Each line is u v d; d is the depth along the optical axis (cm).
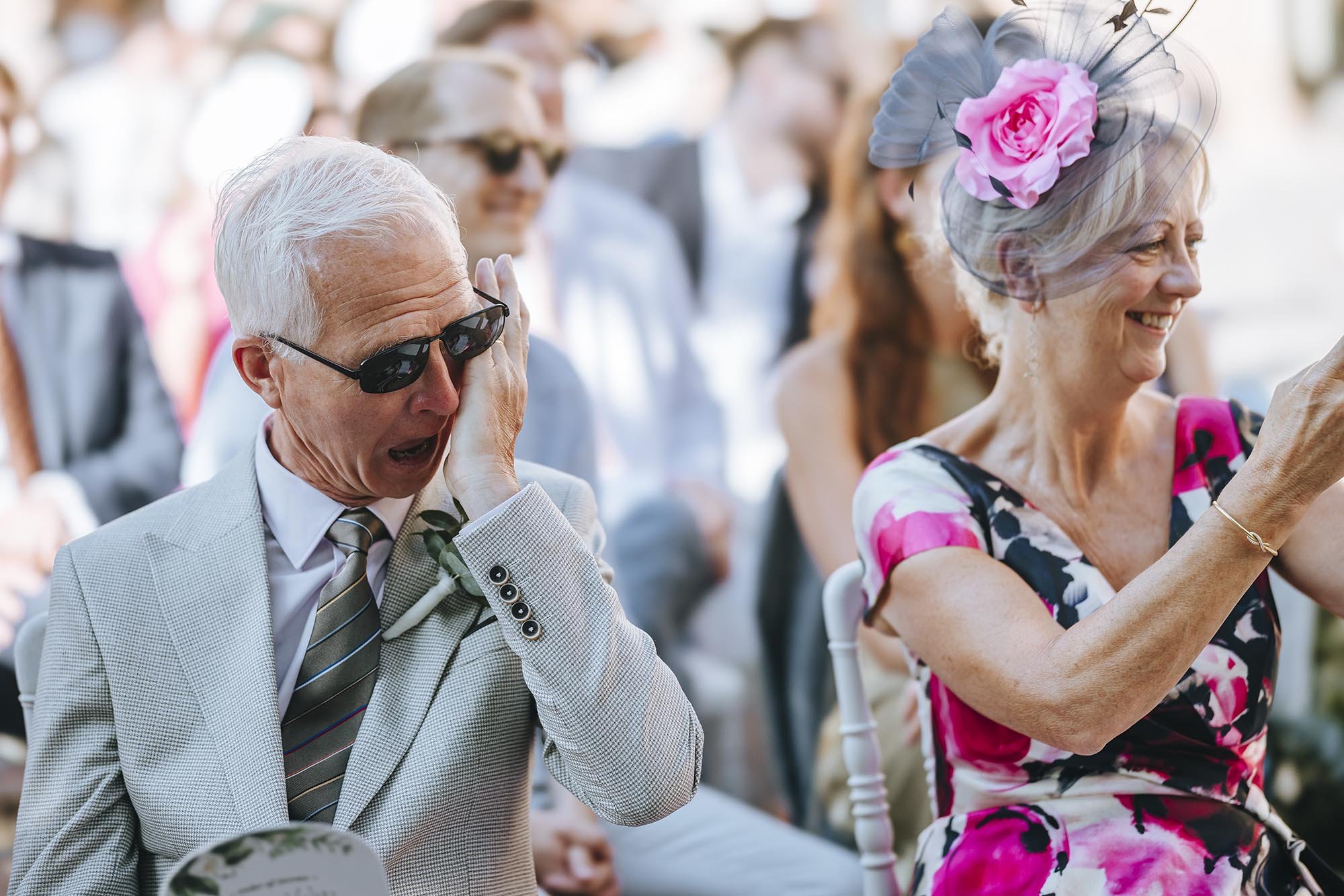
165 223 382
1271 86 413
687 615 377
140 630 160
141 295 379
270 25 387
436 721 155
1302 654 348
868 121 379
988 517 175
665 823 283
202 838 153
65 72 382
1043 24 170
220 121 386
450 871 155
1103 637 150
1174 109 165
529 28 380
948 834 176
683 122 386
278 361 152
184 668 158
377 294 147
